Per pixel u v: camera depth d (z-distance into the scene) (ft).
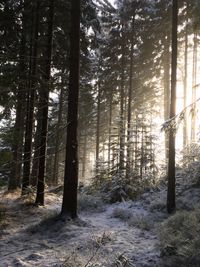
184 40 83.41
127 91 100.83
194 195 46.16
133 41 86.12
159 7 77.61
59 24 58.54
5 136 18.26
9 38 47.85
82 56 74.64
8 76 23.35
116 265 20.49
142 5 81.15
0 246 30.14
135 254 27.02
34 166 65.41
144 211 45.14
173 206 42.83
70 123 40.27
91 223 37.91
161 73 91.45
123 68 88.33
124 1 83.46
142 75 91.50
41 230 35.29
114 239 30.40
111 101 110.42
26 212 42.73
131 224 38.09
